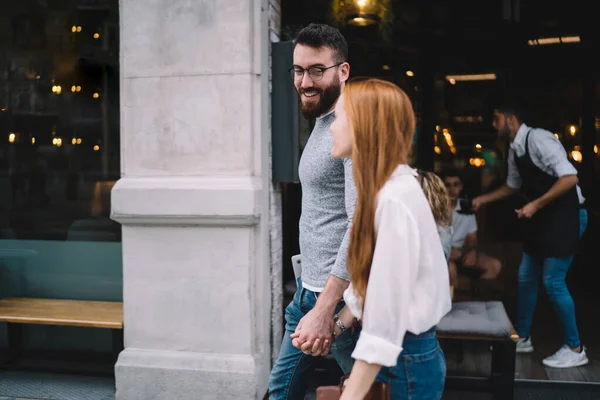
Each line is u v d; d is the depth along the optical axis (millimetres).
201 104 3834
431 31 6023
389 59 5906
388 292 1636
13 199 4969
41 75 4969
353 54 5695
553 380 4383
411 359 1765
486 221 7176
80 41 4926
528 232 4832
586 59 6863
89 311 4457
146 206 3840
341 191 2469
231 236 3834
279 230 4410
